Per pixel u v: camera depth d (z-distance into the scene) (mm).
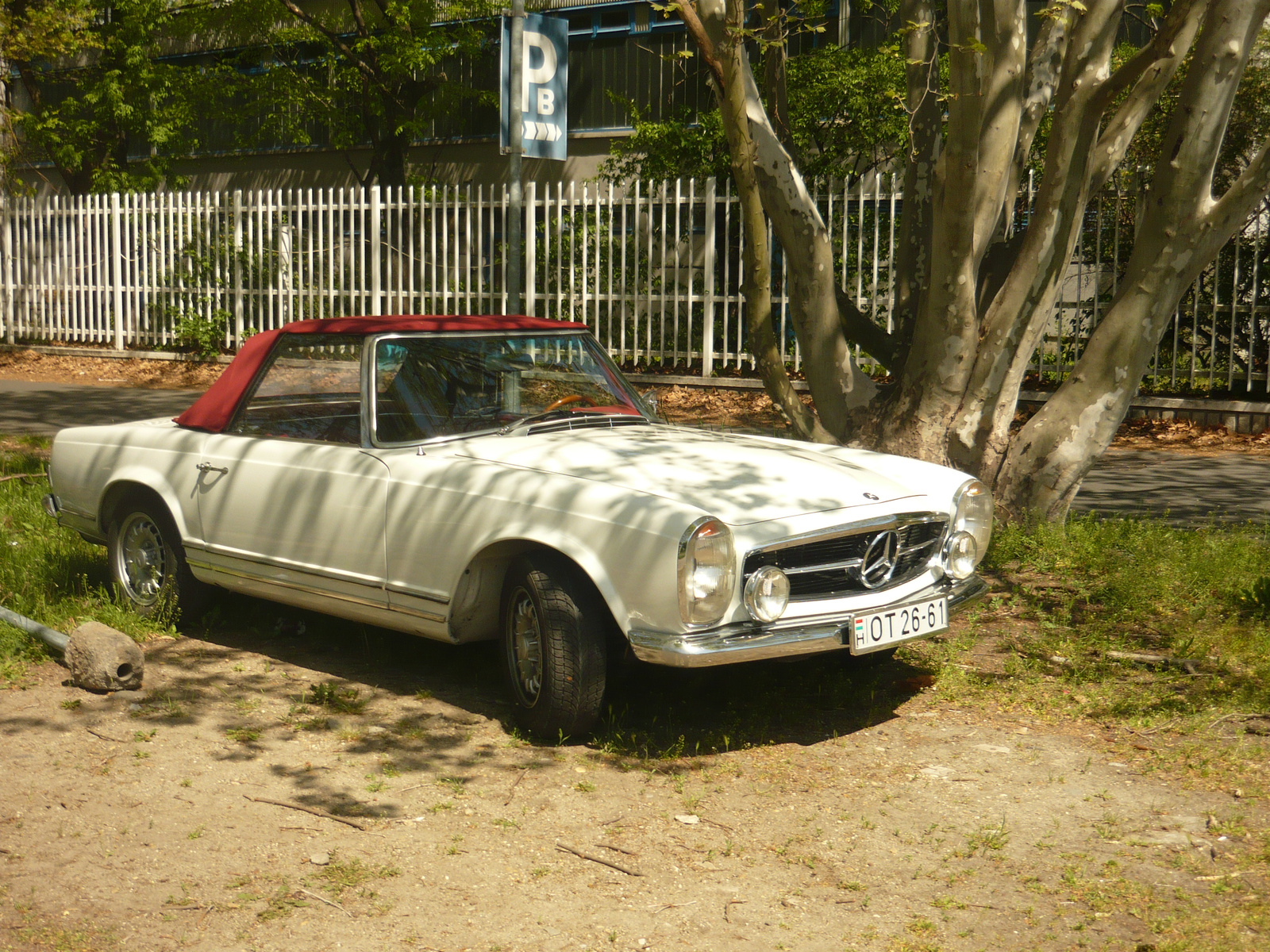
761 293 7770
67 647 5207
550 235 15219
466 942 3252
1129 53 12953
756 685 5328
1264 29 12242
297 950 3205
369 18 22078
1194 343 12227
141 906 3422
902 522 4703
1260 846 3789
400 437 5133
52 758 4457
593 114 20672
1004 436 7664
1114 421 7484
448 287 15727
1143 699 5066
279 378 5602
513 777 4348
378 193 15664
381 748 4609
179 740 4664
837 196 13383
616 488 4453
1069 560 7102
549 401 5523
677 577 4117
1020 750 4617
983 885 3572
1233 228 7129
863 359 13586
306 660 5668
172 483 5816
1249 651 5562
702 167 15367
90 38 21906
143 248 18016
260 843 3824
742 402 13367
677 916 3393
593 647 4477
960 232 6980
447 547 4734
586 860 3730
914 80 8453
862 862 3721
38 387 16109
